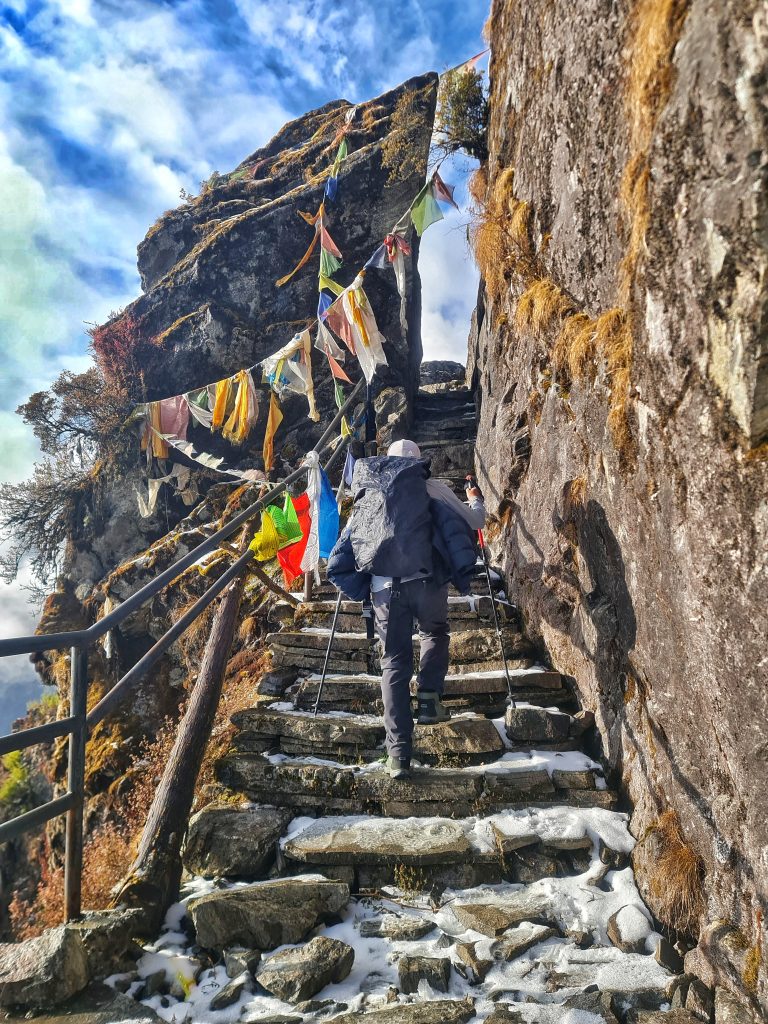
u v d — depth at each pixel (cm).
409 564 314
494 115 584
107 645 554
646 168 209
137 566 1005
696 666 220
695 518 206
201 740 333
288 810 313
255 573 494
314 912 247
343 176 1270
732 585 189
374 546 318
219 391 623
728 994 197
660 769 269
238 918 240
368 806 312
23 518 1398
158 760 625
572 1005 205
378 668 430
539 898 261
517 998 212
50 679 1222
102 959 220
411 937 245
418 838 286
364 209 1257
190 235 1438
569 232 347
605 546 320
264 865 284
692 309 191
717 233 172
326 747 345
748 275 163
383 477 332
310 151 1488
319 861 277
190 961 230
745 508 180
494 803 307
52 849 743
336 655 438
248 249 1301
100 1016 198
